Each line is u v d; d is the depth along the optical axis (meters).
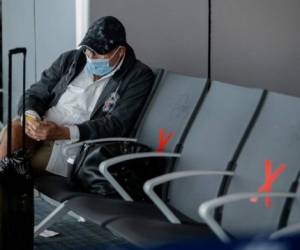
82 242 3.47
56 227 3.71
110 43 3.43
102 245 3.42
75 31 4.09
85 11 4.00
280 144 2.51
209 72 4.31
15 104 5.11
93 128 3.35
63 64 3.66
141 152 3.10
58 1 4.33
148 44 4.13
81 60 3.61
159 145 3.21
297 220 2.31
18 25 5.03
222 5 4.29
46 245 3.41
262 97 2.71
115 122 3.40
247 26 4.37
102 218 2.55
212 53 4.30
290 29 4.48
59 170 3.41
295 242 1.68
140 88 3.48
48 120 3.48
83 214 2.69
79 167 3.10
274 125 2.59
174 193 2.98
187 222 2.67
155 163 3.08
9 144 2.95
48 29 4.53
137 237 2.30
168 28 4.16
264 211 2.45
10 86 2.93
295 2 4.47
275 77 4.49
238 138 2.72
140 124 3.45
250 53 4.40
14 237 2.87
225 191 2.67
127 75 3.49
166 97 3.35
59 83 3.62
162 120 3.28
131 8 4.07
